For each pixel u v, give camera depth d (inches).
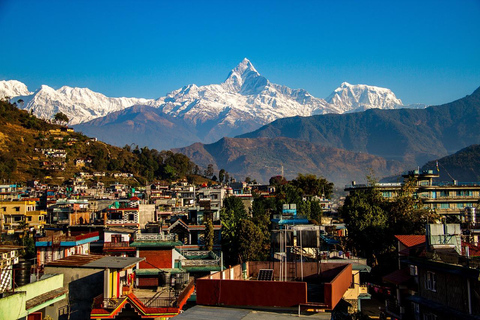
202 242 3390.7
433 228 1711.4
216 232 3631.9
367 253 3021.7
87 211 3811.5
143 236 2434.8
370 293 2369.6
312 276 1540.4
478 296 1369.3
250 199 5634.8
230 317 1216.8
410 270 1897.1
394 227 3051.2
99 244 2635.3
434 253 1588.3
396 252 2637.8
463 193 4692.4
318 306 1238.3
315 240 2249.0
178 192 6697.8
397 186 4709.6
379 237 2955.2
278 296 1264.8
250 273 1573.6
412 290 1856.5
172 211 4586.6
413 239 2202.3
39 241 2261.3
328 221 4431.6
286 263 1562.5
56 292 1656.0
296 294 1258.0
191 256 2549.2
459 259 1480.1
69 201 4591.5
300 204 4813.0
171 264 2363.4
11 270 1547.7
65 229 2881.4
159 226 3462.1
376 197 3673.7
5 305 1332.4
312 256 2224.4
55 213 3718.0
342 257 2346.2
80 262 1888.5
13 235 3939.5
